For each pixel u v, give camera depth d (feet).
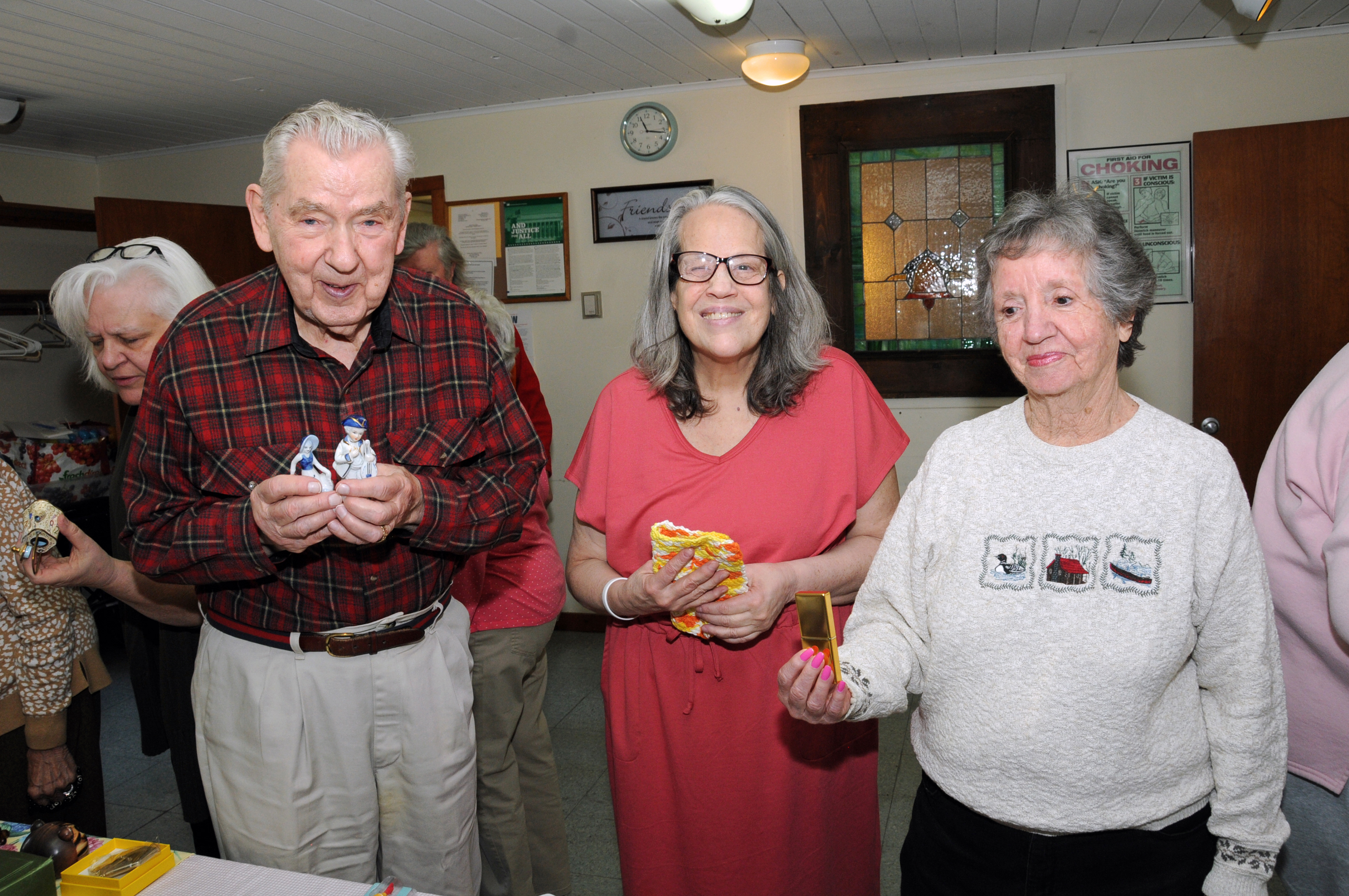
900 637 3.92
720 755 4.54
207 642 4.28
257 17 9.57
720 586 4.20
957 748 3.59
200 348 3.83
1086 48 11.69
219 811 4.26
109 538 13.52
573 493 14.33
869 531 4.87
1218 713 3.49
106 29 9.77
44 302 14.82
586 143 13.64
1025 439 3.62
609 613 4.68
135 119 13.66
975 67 12.12
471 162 14.15
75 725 5.28
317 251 3.45
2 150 15.07
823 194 12.63
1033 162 11.98
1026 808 3.44
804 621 3.55
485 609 6.31
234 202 15.64
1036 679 3.39
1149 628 3.27
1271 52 11.29
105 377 5.30
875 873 4.96
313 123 3.41
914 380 12.70
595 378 14.05
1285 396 11.18
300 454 3.56
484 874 6.48
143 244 5.10
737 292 4.33
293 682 4.07
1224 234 11.23
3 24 9.57
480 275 14.25
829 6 9.89
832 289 12.76
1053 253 3.36
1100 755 3.33
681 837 4.66
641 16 10.01
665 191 13.35
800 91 12.69
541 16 9.89
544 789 6.82
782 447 4.65
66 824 3.52
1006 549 3.50
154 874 3.33
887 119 12.33
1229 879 3.40
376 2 9.27
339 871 4.29
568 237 13.84
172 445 3.92
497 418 4.41
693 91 13.05
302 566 3.95
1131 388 12.16
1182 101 11.62
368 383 4.05
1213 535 3.32
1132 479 3.39
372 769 4.28
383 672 4.18
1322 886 3.98
